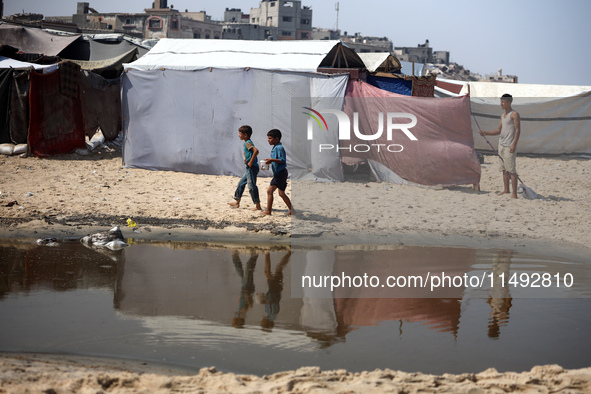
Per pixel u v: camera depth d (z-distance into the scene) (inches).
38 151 537.0
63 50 788.0
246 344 171.3
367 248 295.1
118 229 297.6
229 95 494.0
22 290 216.4
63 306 200.4
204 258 272.1
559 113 636.7
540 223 353.1
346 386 137.7
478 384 143.6
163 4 2325.3
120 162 555.5
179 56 533.0
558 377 148.3
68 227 321.4
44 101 538.3
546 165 586.9
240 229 328.2
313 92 467.5
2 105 548.7
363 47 2738.7
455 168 438.3
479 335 183.9
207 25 2564.0
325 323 191.0
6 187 411.2
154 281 233.6
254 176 366.9
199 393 130.6
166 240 304.7
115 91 636.7
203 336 176.6
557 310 208.1
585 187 466.3
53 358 155.6
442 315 201.0
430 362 162.6
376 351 169.0
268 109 481.7
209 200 398.3
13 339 168.9
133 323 185.9
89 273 242.1
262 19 3321.9
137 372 147.9
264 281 237.5
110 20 2325.3
